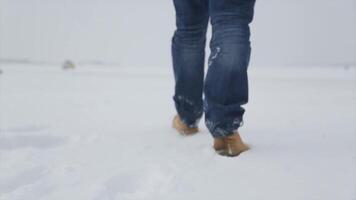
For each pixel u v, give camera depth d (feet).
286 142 5.37
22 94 18.81
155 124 7.92
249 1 4.49
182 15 5.53
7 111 11.06
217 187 3.53
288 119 8.63
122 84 32.86
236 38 4.42
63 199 3.29
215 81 4.48
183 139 5.80
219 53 4.44
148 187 3.79
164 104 14.10
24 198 3.34
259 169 4.00
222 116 4.56
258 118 8.93
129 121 8.70
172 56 5.98
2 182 3.81
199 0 5.36
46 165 4.43
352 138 5.67
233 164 4.23
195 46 5.69
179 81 5.86
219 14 4.50
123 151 5.10
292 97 18.51
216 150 4.76
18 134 6.01
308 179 3.64
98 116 9.85
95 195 3.36
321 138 5.69
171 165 4.31
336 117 9.02
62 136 6.29
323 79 55.57
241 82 4.46
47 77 46.93
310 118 8.81
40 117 9.59
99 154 4.96
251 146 5.09
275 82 42.88
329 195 3.21
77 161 4.61
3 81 34.19
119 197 3.44
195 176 3.86
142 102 15.06
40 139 6.08
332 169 3.94
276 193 3.31
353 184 3.46
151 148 5.24
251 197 3.25
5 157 4.80
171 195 3.37
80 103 14.17
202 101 5.96
